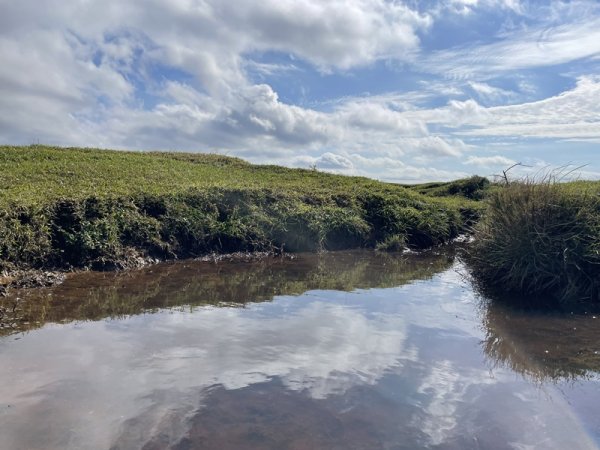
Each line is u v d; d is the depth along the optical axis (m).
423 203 17.16
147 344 5.46
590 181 10.89
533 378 4.92
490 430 3.90
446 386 4.65
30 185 11.03
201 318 6.47
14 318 6.30
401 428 3.86
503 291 8.80
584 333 6.45
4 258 8.33
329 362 5.07
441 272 10.70
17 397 4.16
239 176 17.09
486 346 5.81
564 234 8.70
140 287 8.20
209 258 11.18
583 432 3.91
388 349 5.54
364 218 15.06
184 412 3.98
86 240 9.39
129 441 3.56
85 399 4.16
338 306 7.28
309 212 13.59
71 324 6.12
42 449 3.43
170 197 11.92
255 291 8.17
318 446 3.57
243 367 4.88
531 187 9.37
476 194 22.92
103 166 14.56
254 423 3.84
